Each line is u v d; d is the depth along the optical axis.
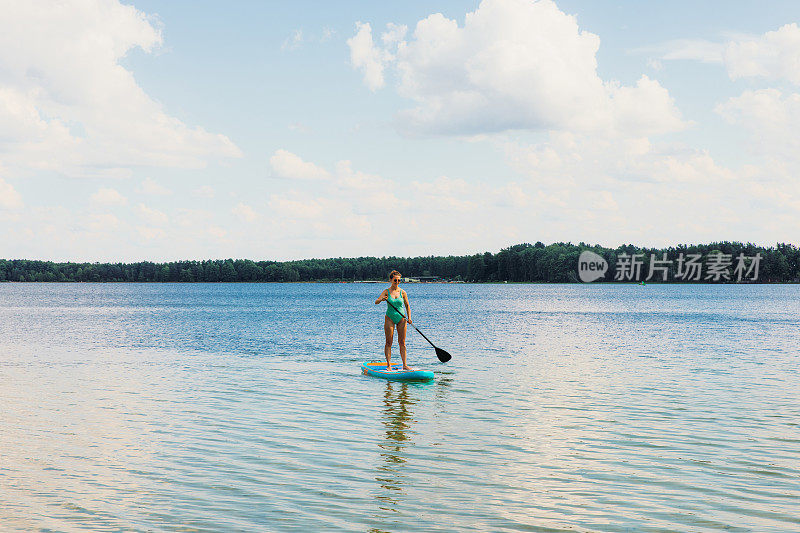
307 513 7.68
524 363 21.78
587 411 13.58
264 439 11.21
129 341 31.00
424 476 9.08
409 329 38.69
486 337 32.72
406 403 14.52
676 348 26.95
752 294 130.38
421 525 7.32
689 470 9.34
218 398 15.23
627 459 9.91
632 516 7.58
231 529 7.21
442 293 149.25
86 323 46.22
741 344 28.80
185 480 8.91
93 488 8.58
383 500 8.11
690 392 15.86
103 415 13.27
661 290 166.88
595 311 64.81
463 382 17.58
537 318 51.62
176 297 122.06
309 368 20.70
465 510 7.77
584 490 8.48
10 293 150.88
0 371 20.08
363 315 57.00
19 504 7.96
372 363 20.38
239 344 29.20
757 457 10.01
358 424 12.40
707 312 62.00
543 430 11.84
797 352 25.20
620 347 27.38
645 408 13.86
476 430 11.87
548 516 7.57
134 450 10.49
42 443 10.93
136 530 7.18
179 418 12.98
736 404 14.30
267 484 8.74
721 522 7.40
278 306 79.62
